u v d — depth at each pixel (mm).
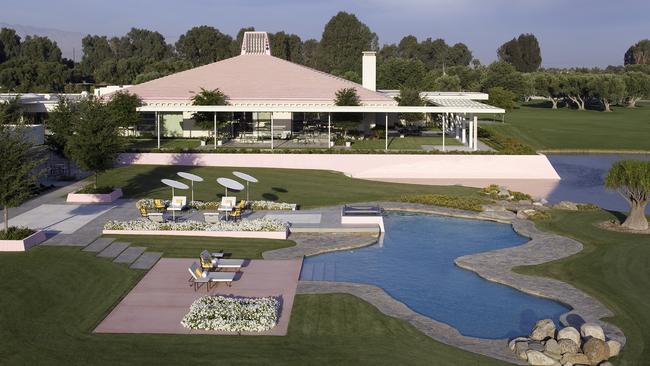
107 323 20172
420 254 28719
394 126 74250
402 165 50719
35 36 181375
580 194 43750
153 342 18781
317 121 68188
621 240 30109
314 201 38750
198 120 59719
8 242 27297
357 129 68062
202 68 69875
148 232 30328
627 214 35906
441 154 50844
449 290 24094
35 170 43875
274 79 69250
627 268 25969
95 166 37094
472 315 21703
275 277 24703
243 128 67438
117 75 148125
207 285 23312
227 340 18969
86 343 18688
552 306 22500
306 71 69812
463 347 18750
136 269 25375
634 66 181500
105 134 36750
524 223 33594
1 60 167125
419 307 22422
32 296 22250
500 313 21875
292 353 18094
